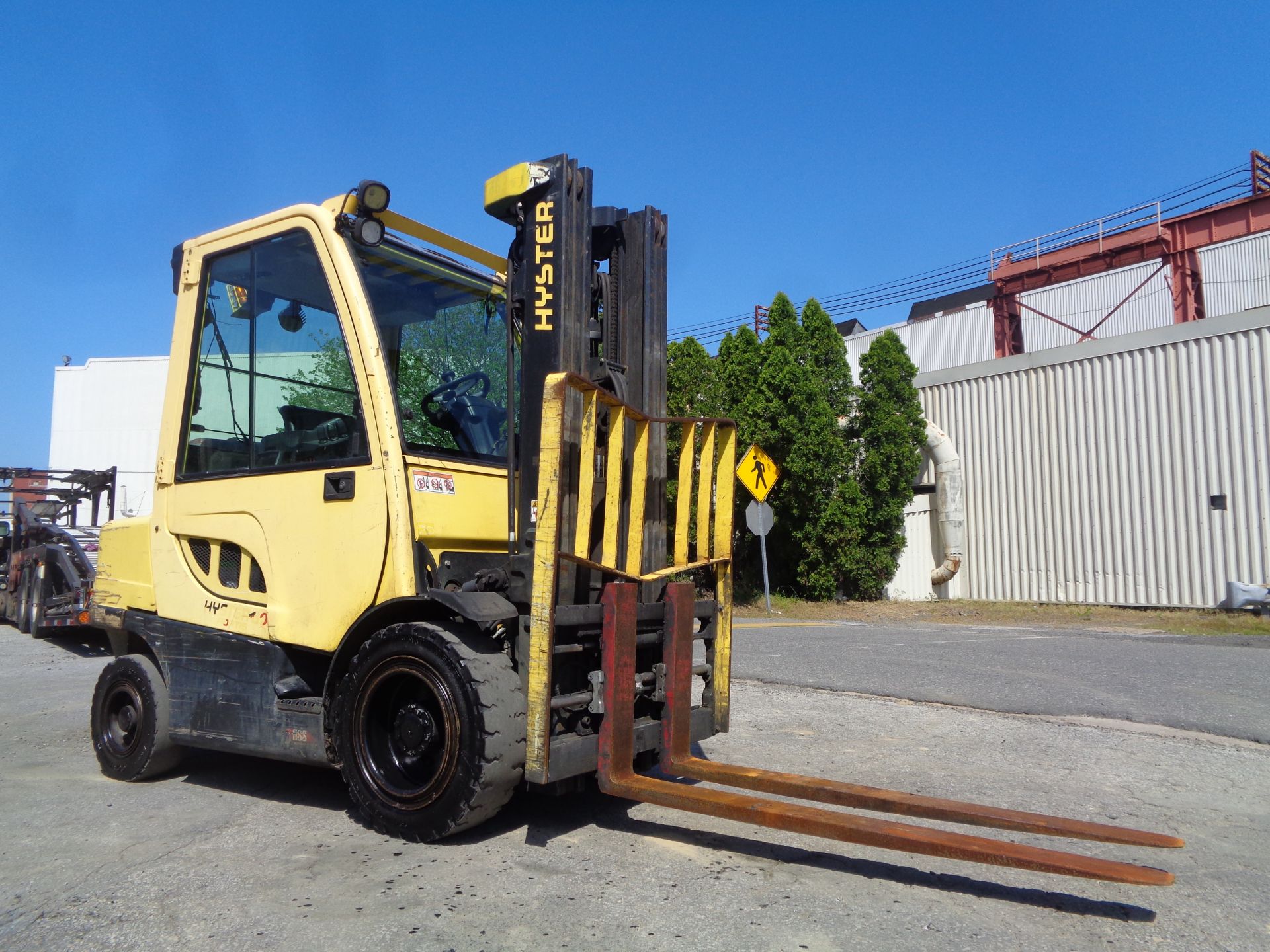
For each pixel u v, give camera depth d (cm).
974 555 2034
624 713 422
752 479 1689
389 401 455
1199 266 2967
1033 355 1944
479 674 404
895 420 1928
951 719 698
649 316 505
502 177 464
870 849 424
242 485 511
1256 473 1628
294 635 475
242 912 349
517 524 455
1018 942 324
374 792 433
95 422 2927
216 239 550
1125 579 1789
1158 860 412
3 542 1573
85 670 1085
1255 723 663
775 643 1170
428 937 326
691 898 363
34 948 320
